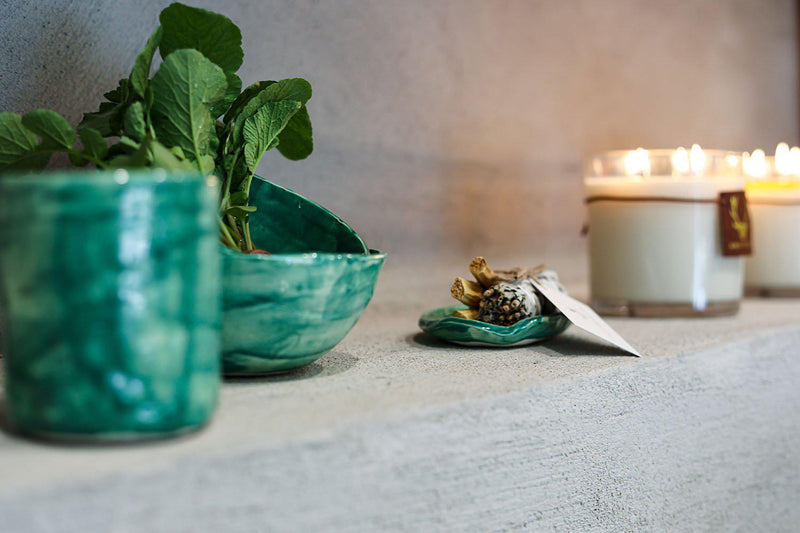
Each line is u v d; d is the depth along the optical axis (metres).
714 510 0.82
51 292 0.59
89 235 0.59
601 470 0.75
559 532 0.72
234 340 0.70
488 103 1.04
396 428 0.65
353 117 0.94
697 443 0.81
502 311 0.81
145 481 0.58
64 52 0.80
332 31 0.92
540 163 1.09
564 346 0.82
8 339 0.61
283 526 0.62
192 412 0.61
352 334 0.88
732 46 1.32
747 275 1.09
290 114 0.74
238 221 0.77
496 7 1.04
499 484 0.69
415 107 0.98
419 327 0.90
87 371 0.59
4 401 0.66
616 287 0.95
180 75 0.69
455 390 0.70
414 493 0.66
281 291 0.69
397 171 0.97
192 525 0.59
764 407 0.87
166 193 0.60
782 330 0.88
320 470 0.63
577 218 1.14
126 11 0.83
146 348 0.60
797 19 1.46
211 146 0.74
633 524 0.77
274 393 0.69
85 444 0.60
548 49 1.09
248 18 0.88
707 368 0.81
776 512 0.88
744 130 1.35
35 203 0.59
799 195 1.07
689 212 0.93
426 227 1.00
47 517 0.55
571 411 0.73
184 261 0.60
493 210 1.05
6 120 0.69
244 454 0.60
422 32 0.98
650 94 1.20
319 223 0.79
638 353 0.79
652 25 1.20
